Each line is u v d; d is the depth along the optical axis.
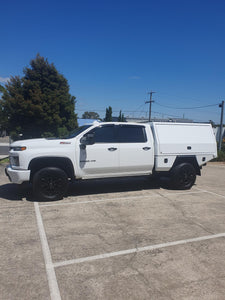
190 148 6.79
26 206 5.10
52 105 19.48
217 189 7.22
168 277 2.75
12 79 19.83
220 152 15.63
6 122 20.08
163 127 6.59
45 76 21.06
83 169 5.62
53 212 4.77
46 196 5.39
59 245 3.44
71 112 22.19
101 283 2.61
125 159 6.01
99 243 3.53
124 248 3.40
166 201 5.75
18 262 2.98
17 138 20.30
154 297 2.42
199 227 4.24
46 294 2.42
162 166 6.46
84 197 5.90
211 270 2.92
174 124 6.77
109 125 5.93
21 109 18.56
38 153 5.20
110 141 5.89
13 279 2.65
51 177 5.36
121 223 4.32
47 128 20.06
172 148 6.52
